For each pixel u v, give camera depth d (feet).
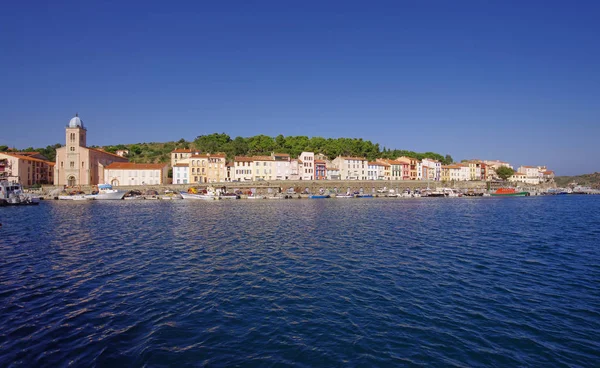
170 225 142.61
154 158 561.02
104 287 61.87
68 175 384.06
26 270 72.02
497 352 40.65
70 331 44.75
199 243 102.17
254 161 433.07
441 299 56.95
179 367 37.22
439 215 188.65
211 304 54.54
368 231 126.41
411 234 119.85
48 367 36.52
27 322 47.19
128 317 49.32
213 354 39.91
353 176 494.59
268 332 45.47
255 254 87.81
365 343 42.75
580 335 44.73
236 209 225.35
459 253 89.76
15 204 258.78
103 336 43.52
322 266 76.54
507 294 59.26
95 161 404.57
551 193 537.24
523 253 90.12
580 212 213.05
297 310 52.49
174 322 47.98
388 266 76.64
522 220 165.68
